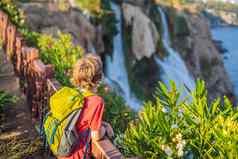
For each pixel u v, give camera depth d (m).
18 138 6.71
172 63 36.09
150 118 4.27
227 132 3.76
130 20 32.34
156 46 34.59
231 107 4.08
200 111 4.08
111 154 3.56
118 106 7.43
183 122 4.21
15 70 9.99
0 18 12.47
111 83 29.03
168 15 39.12
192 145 4.04
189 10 43.44
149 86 32.56
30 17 23.56
